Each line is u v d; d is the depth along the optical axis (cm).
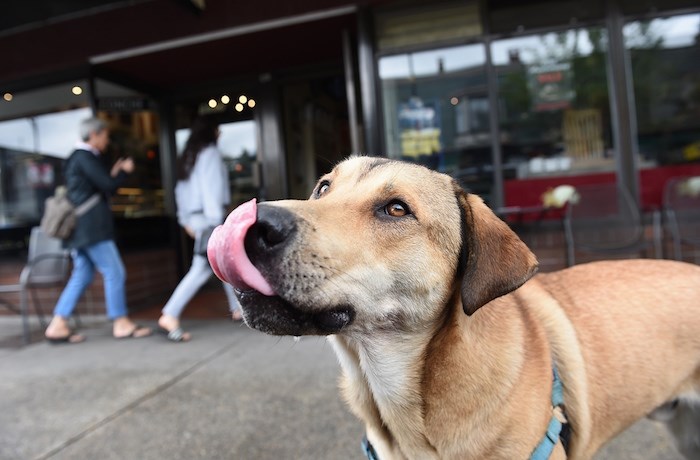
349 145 843
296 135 768
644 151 535
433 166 562
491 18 546
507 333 155
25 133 698
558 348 169
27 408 328
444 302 158
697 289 191
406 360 155
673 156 532
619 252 473
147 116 746
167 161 752
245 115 738
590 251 481
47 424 303
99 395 345
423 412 155
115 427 295
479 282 152
